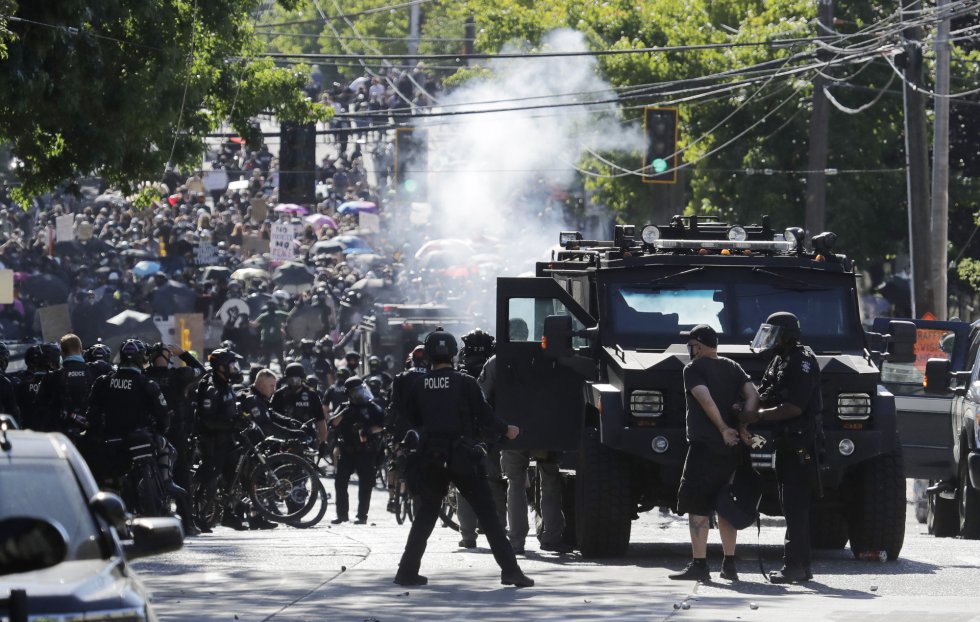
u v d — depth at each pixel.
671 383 48.19
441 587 40.78
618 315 51.12
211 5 82.81
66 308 106.25
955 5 101.94
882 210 157.12
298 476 67.62
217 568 45.06
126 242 176.38
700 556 42.47
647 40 159.75
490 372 50.78
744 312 51.50
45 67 70.31
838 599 38.84
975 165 166.25
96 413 52.81
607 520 48.41
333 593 39.41
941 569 46.53
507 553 40.88
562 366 50.50
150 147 80.06
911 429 76.75
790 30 150.75
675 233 57.28
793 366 41.56
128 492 53.19
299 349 129.75
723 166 155.75
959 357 73.81
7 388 51.06
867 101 155.25
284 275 162.00
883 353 53.72
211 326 150.75
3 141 77.94
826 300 52.16
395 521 78.38
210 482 62.66
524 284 51.12
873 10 154.50
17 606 20.30
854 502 49.53
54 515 22.88
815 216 123.56
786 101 153.38
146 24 77.06
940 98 106.69
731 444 41.03
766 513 51.09
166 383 60.19
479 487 40.72
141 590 22.03
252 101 93.94
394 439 41.25
